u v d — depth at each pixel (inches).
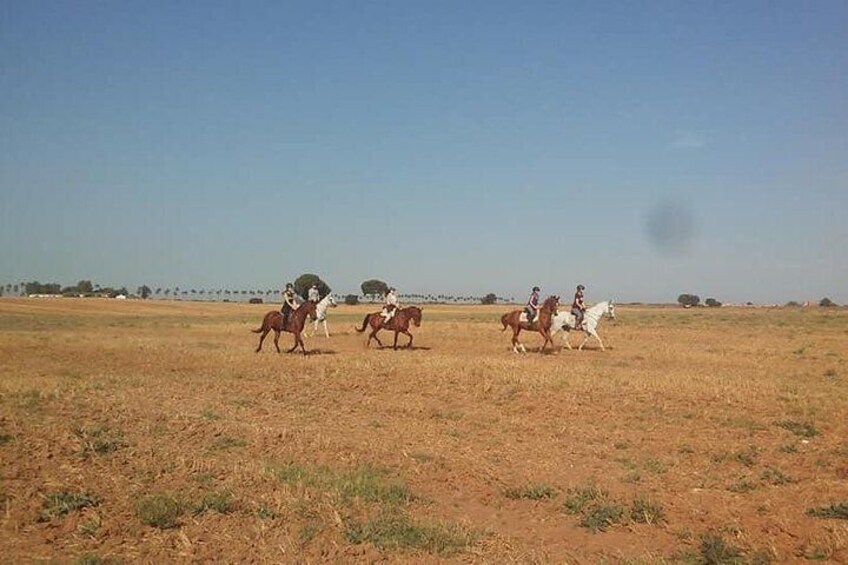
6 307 3437.5
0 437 493.4
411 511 409.1
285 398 800.3
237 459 494.0
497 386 856.3
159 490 413.4
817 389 845.2
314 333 1737.2
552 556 349.7
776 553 343.6
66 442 493.4
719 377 936.3
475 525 391.9
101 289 6451.8
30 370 980.6
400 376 946.7
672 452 570.3
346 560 332.5
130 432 556.1
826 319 2945.4
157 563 322.3
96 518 366.0
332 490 422.6
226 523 371.6
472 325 2235.5
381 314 1382.9
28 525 357.7
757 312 4109.3
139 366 1068.5
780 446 581.0
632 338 1770.4
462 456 541.3
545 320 1311.5
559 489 460.8
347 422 669.9
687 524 396.5
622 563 339.9
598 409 733.3
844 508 404.2
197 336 1708.9
